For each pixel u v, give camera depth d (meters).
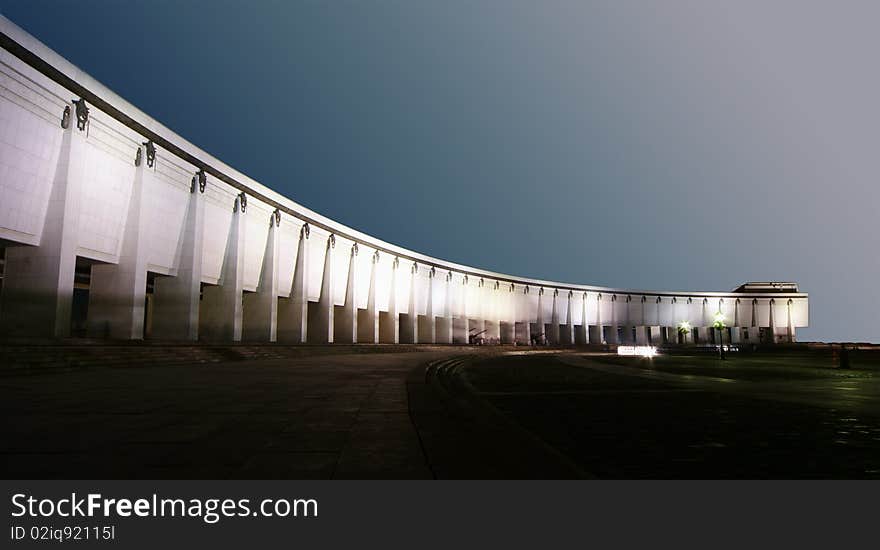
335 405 9.74
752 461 6.98
